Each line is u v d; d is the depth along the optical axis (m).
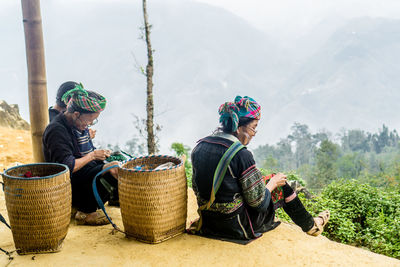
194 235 3.21
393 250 5.47
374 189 7.87
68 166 3.19
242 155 2.87
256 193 2.89
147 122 7.43
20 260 2.72
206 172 2.94
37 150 4.55
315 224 3.25
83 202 3.51
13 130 9.76
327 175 53.44
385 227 5.93
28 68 4.40
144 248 2.97
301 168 66.00
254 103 2.97
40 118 4.49
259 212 3.12
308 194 7.97
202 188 2.99
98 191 3.49
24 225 2.72
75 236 3.21
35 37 4.33
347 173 69.69
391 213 7.27
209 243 3.05
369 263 2.84
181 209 3.14
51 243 2.81
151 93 7.38
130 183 2.96
